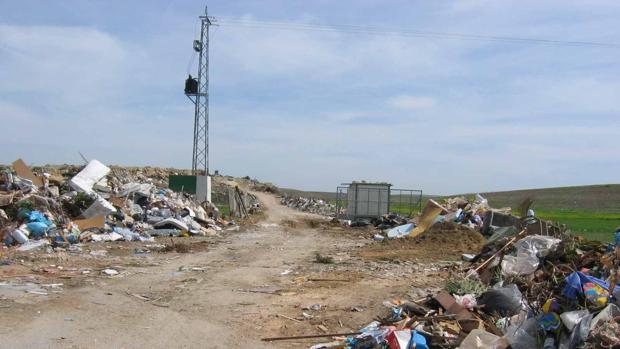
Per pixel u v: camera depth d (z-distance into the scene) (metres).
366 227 34.22
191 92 42.66
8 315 9.17
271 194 90.56
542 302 7.91
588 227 39.06
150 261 16.47
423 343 7.44
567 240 10.16
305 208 60.38
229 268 15.58
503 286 9.26
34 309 9.70
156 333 8.63
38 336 8.14
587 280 7.55
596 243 10.19
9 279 12.30
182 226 25.28
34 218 19.61
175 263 16.28
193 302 10.94
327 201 73.00
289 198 73.56
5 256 15.61
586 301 7.30
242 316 9.90
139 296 11.28
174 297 11.35
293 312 10.23
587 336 6.59
